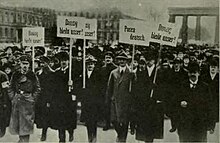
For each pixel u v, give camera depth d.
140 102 10.77
